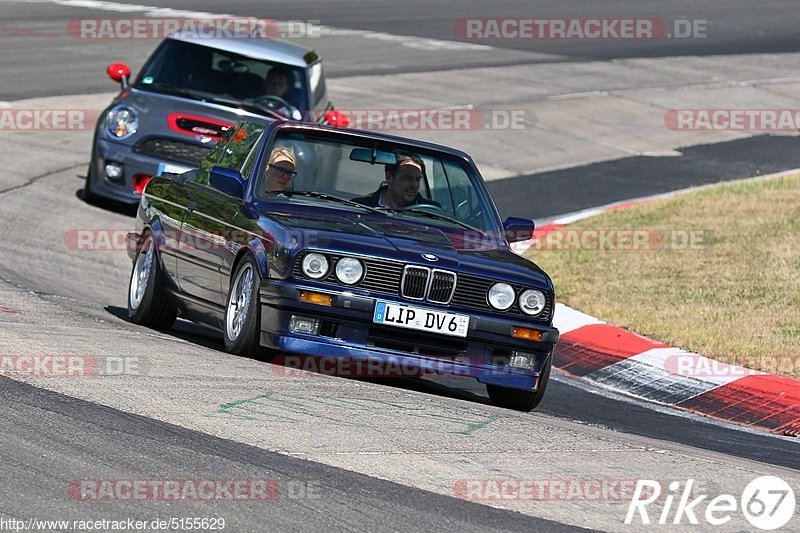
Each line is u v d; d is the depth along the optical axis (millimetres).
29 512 16688
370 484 19172
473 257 28031
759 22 126938
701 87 96000
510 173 68062
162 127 49688
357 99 82062
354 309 26656
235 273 28594
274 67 52344
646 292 42469
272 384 25141
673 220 54656
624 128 81562
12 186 52562
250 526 16906
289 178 29797
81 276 40156
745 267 45406
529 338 27594
